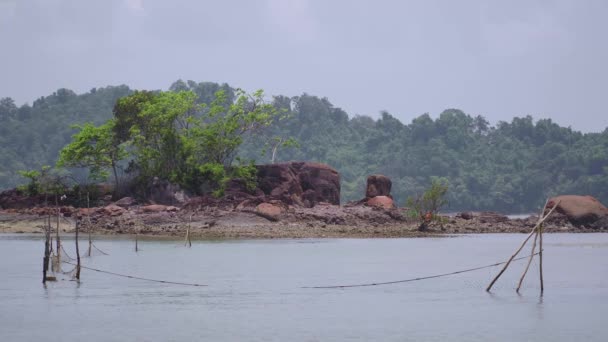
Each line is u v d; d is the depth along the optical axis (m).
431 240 75.75
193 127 102.88
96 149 100.25
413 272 49.22
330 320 33.34
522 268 51.97
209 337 30.19
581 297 39.44
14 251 61.97
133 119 102.00
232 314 34.59
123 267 50.69
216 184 95.38
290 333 30.94
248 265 52.06
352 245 68.69
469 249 65.69
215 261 54.34
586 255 61.34
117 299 38.38
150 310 35.47
